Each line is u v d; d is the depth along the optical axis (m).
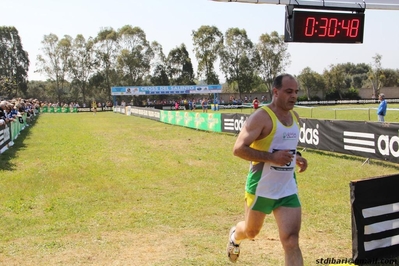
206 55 69.50
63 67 73.44
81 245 4.69
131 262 4.16
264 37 68.69
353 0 10.53
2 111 14.85
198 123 21.39
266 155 3.12
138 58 71.56
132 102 72.38
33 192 7.45
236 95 72.75
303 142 12.17
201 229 5.23
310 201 6.45
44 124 29.17
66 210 6.23
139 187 7.82
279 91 3.28
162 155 12.31
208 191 7.41
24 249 4.57
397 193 4.19
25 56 76.50
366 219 4.01
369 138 9.35
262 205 3.32
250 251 4.42
